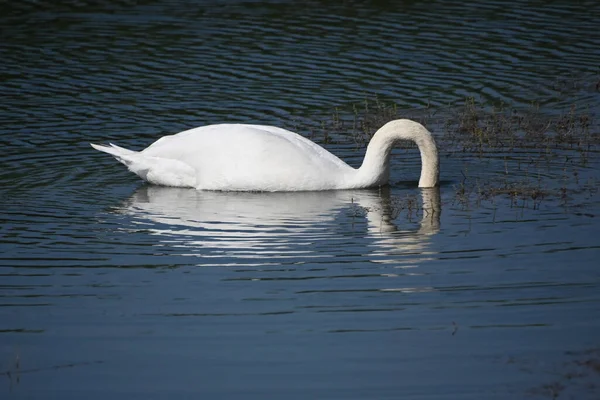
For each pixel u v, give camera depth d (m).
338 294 11.74
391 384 9.66
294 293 11.77
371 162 16.23
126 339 10.64
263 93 21.73
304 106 20.91
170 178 16.45
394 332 10.72
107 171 17.27
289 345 10.45
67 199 15.62
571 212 14.67
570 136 18.86
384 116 20.27
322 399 9.41
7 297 11.71
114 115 20.33
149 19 28.27
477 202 15.34
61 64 24.08
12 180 16.55
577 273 12.27
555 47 24.70
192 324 10.96
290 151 16.09
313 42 25.52
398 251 13.18
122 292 11.84
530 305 11.36
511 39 25.42
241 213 14.92
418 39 25.55
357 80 22.56
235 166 16.08
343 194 15.98
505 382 9.68
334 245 13.48
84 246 13.41
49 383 9.79
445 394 9.48
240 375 9.87
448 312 11.20
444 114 20.42
